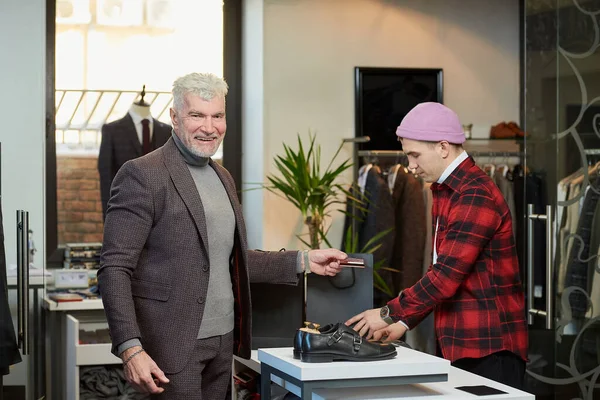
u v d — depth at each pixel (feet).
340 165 16.49
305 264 9.10
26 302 10.25
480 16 17.52
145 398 13.98
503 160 17.70
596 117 10.85
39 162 10.28
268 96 16.29
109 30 16.25
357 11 16.79
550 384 11.58
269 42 16.30
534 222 11.83
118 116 16.25
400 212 16.03
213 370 8.23
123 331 7.47
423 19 17.19
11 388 10.19
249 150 16.76
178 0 16.60
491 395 6.91
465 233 8.39
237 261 8.44
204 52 16.78
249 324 8.40
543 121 11.64
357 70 16.66
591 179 10.95
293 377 6.84
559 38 11.42
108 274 7.61
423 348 15.76
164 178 7.90
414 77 17.03
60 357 15.16
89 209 16.02
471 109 17.53
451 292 8.37
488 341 8.52
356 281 9.24
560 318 11.43
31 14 10.20
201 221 7.93
